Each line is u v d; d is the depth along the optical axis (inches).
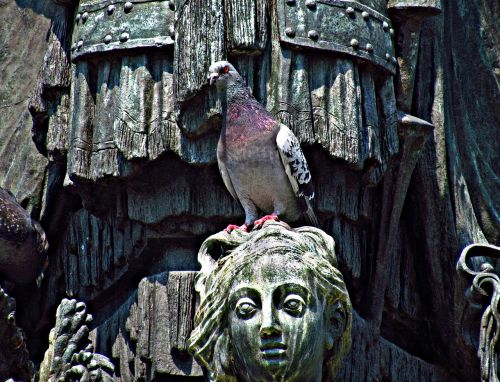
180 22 398.9
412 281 434.6
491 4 469.1
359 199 414.6
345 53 405.4
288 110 398.6
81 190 412.5
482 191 450.6
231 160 394.6
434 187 434.9
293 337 358.9
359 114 405.4
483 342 423.8
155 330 402.6
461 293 430.6
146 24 405.1
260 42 399.2
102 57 409.7
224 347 370.6
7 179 441.1
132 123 400.8
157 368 400.2
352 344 411.5
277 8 403.5
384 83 418.9
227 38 398.6
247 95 394.3
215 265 377.4
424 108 439.8
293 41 401.1
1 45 462.0
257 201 401.7
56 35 426.3
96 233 424.5
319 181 406.6
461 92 458.6
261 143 392.2
